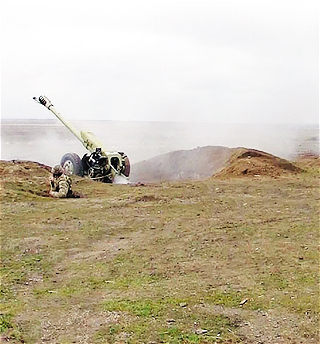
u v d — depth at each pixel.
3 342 5.03
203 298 6.21
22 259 7.92
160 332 5.27
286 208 11.75
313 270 7.21
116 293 6.45
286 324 5.48
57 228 9.89
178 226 10.04
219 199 12.95
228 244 8.66
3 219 10.51
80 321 5.56
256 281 6.79
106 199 13.08
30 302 6.15
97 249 8.51
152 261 7.79
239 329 5.37
